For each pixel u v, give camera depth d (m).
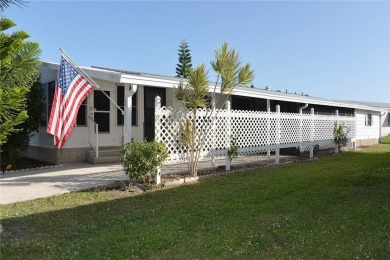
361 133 22.02
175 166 10.49
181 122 8.70
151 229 4.55
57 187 7.41
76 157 11.20
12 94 2.47
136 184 7.62
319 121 14.83
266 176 9.04
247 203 6.05
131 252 3.77
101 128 11.84
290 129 12.90
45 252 3.81
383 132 32.41
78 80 7.51
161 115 8.21
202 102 8.70
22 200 6.33
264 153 14.97
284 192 6.93
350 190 7.02
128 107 8.12
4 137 2.55
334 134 15.91
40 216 5.28
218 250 3.82
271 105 16.89
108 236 4.27
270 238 4.20
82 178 8.44
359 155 14.90
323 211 5.43
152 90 12.96
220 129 9.87
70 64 7.50
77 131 11.20
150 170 7.52
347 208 5.59
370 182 7.81
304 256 3.66
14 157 10.33
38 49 2.78
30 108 10.23
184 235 4.32
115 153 11.66
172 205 5.99
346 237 4.23
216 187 7.61
